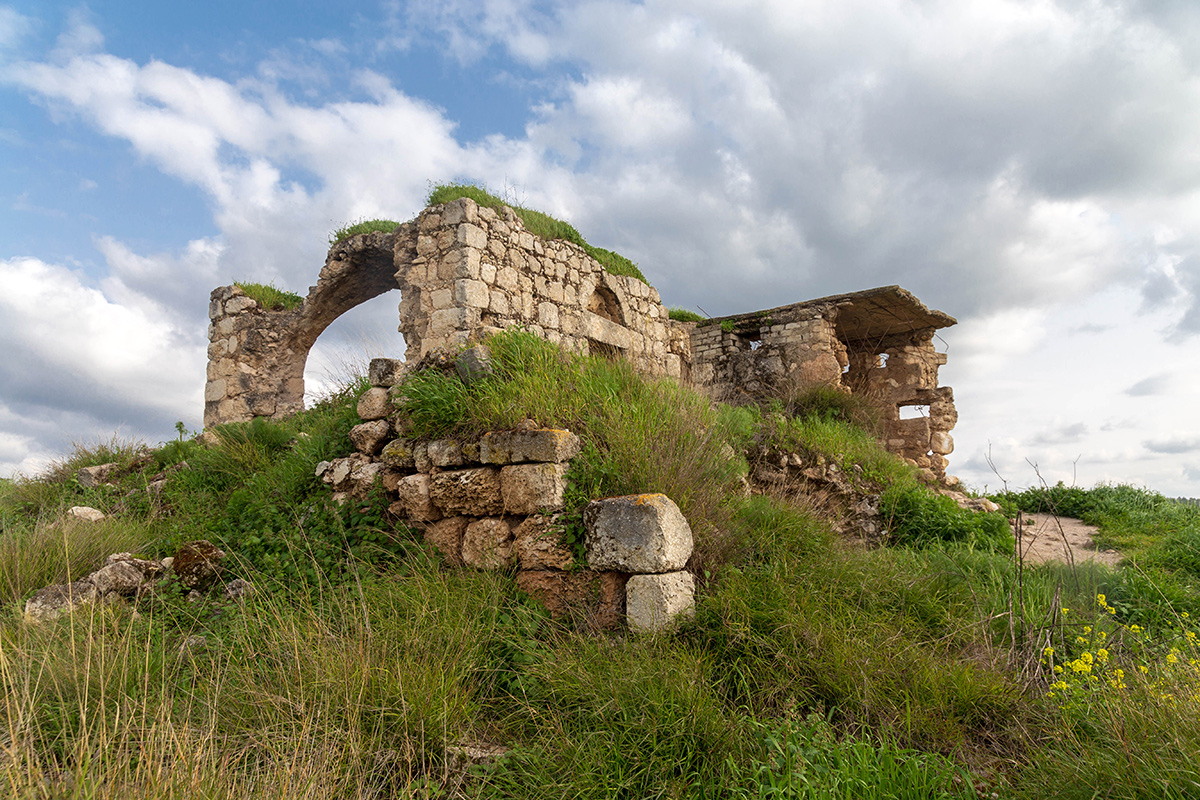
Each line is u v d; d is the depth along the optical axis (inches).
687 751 105.2
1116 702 107.6
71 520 214.1
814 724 112.1
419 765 107.0
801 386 484.1
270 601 149.6
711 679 128.3
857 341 624.7
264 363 467.2
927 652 139.2
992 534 280.8
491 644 139.3
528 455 166.2
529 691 124.4
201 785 87.2
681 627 138.6
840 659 128.2
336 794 95.3
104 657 125.0
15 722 104.8
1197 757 89.4
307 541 176.9
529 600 152.9
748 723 113.1
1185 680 113.0
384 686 115.7
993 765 110.1
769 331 540.7
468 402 186.7
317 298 450.0
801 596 149.6
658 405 205.2
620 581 149.9
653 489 161.8
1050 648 135.5
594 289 468.4
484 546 165.8
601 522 150.3
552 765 104.8
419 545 175.8
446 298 359.9
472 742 113.3
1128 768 92.1
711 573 157.9
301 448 238.1
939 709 119.8
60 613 149.6
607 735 108.8
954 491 467.5
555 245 426.9
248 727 110.8
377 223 440.8
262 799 88.1
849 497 299.6
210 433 321.1
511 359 202.5
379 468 198.7
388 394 214.8
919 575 177.3
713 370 569.0
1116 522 358.6
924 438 569.6
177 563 177.8
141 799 84.1
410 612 141.9
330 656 123.1
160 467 307.6
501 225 383.9
